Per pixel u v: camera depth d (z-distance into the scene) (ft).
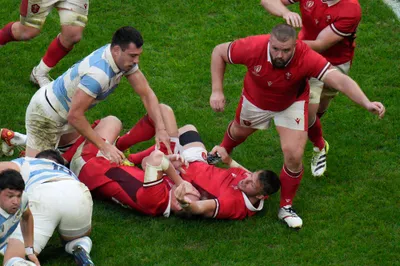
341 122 90.02
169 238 70.59
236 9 110.32
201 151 78.48
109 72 68.28
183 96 93.61
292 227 72.38
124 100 91.97
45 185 65.21
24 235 61.62
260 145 86.17
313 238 71.26
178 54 101.30
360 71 98.94
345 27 77.05
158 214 73.46
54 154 70.49
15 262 58.85
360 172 81.25
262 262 67.97
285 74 69.41
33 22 86.79
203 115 90.48
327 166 82.48
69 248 66.74
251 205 73.31
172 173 72.13
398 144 85.92
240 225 72.95
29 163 67.62
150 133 78.95
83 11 87.15
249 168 82.38
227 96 94.27
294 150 71.87
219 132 87.66
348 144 86.28
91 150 75.20
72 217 65.05
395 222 73.61
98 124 78.95
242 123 77.36
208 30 106.01
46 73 91.76
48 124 75.36
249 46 69.97
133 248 69.26
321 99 81.92
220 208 72.08
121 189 73.26
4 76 94.27
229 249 69.51
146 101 74.23
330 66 68.85
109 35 103.60
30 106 75.61
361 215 74.43
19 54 98.73
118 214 74.23
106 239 70.44
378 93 94.79
